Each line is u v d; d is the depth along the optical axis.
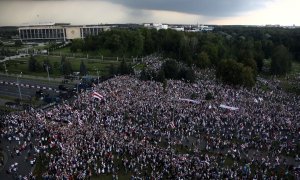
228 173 78.00
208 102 132.38
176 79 175.12
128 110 119.19
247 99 139.38
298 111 124.62
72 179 75.88
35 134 99.81
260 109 123.81
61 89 160.12
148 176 78.50
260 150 92.88
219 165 84.38
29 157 87.69
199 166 80.50
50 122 106.44
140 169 81.81
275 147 94.06
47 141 95.06
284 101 141.62
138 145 91.19
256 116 115.62
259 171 81.25
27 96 150.75
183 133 102.88
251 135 101.62
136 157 86.94
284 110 124.25
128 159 86.19
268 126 107.38
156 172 79.69
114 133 98.81
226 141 96.94
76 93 149.50
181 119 112.44
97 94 129.50
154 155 85.88
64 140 93.06
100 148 89.19
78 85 161.12
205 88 154.38
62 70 196.38
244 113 118.31
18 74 197.25
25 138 97.69
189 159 84.44
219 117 113.00
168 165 81.06
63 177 75.50
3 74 198.38
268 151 92.25
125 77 171.12
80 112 115.62
